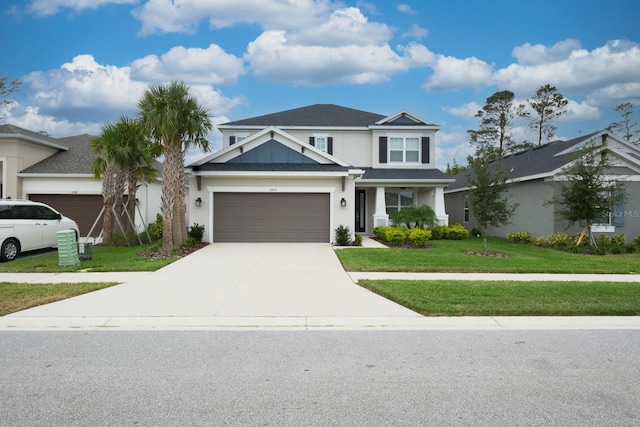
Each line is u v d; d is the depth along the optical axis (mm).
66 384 4547
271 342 5992
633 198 19266
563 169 17297
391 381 4672
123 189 17609
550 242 18016
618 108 38312
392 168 23828
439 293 8648
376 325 6879
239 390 4422
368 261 12875
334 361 5270
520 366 5141
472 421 3795
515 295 8531
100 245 17359
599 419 3850
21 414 3881
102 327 6703
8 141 19625
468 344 5953
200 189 17875
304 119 25031
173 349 5676
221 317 7180
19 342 5941
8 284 9477
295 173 17438
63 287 9156
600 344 5988
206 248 16125
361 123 24672
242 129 23984
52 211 15258
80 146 23125
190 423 3734
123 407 4027
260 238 18062
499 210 14953
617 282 10039
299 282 9961
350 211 18062
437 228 21125
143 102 14680
